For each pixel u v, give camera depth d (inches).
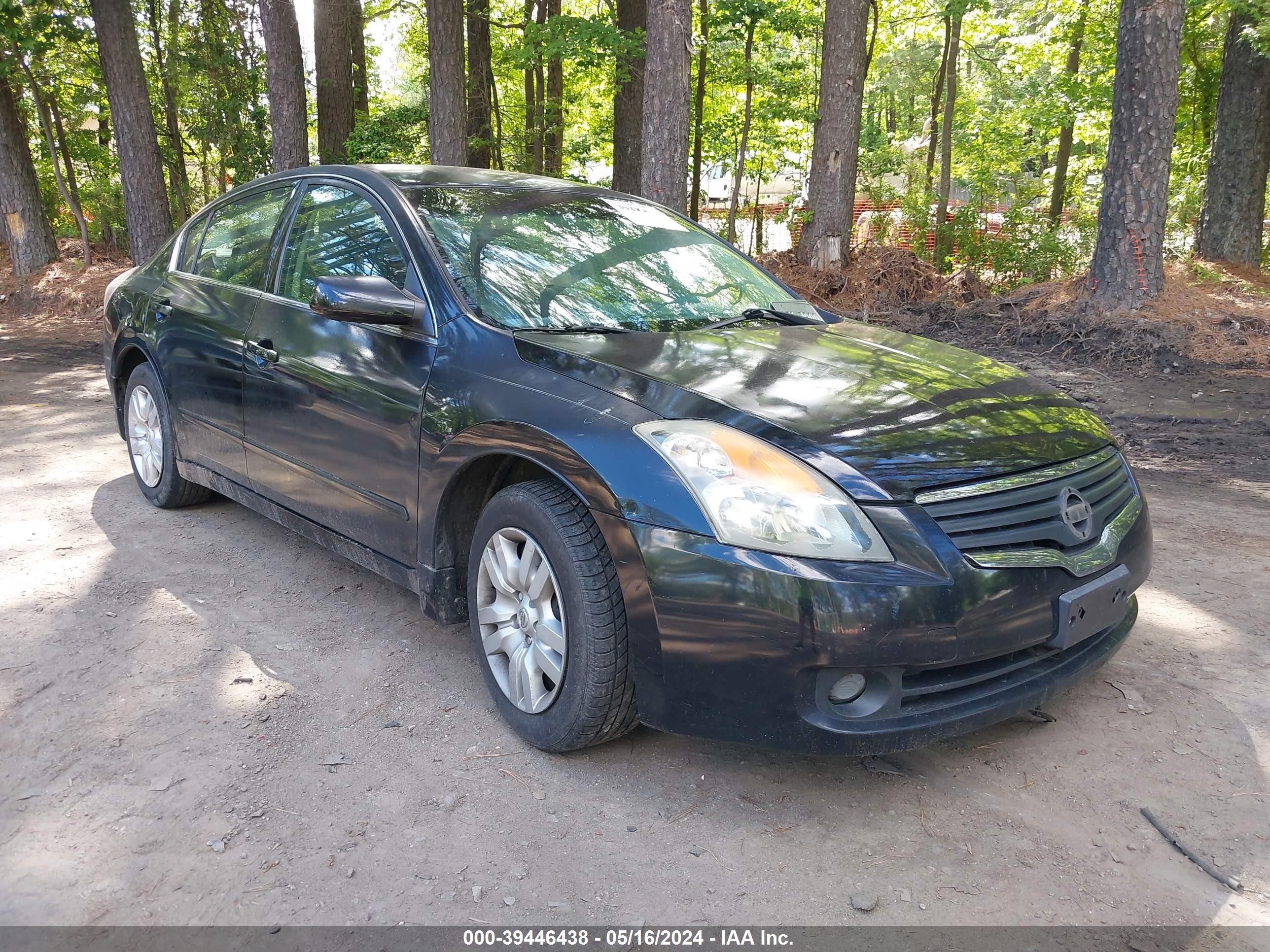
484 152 729.6
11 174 569.9
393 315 111.0
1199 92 649.6
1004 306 425.4
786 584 82.0
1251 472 216.7
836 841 87.7
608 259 130.6
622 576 89.3
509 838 87.0
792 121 784.3
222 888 79.3
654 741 104.4
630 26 622.2
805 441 87.9
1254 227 487.8
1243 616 137.9
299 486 133.3
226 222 163.8
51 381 325.4
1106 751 103.3
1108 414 276.2
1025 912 78.3
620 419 93.0
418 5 832.3
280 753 99.8
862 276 494.3
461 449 104.6
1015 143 872.3
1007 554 87.8
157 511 176.9
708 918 77.2
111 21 517.0
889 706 84.7
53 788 92.7
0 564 148.9
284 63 554.3
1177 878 82.9
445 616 113.1
